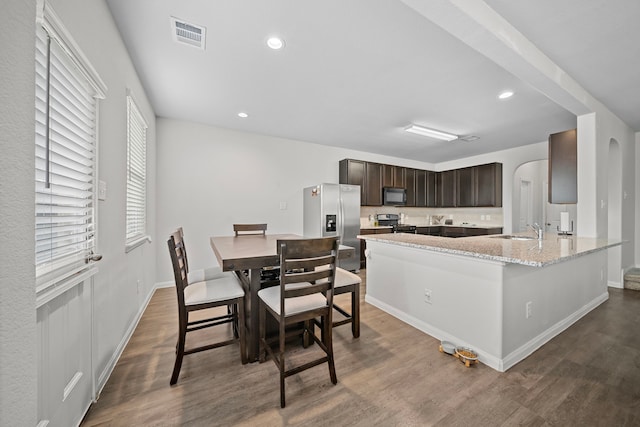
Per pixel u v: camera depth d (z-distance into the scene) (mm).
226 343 1722
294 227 4621
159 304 2896
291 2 1552
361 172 5082
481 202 5387
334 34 1832
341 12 1627
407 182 5766
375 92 2707
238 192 4078
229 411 1363
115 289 1786
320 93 2756
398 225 5625
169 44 1951
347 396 1474
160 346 2004
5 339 531
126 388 1527
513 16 1645
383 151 5363
